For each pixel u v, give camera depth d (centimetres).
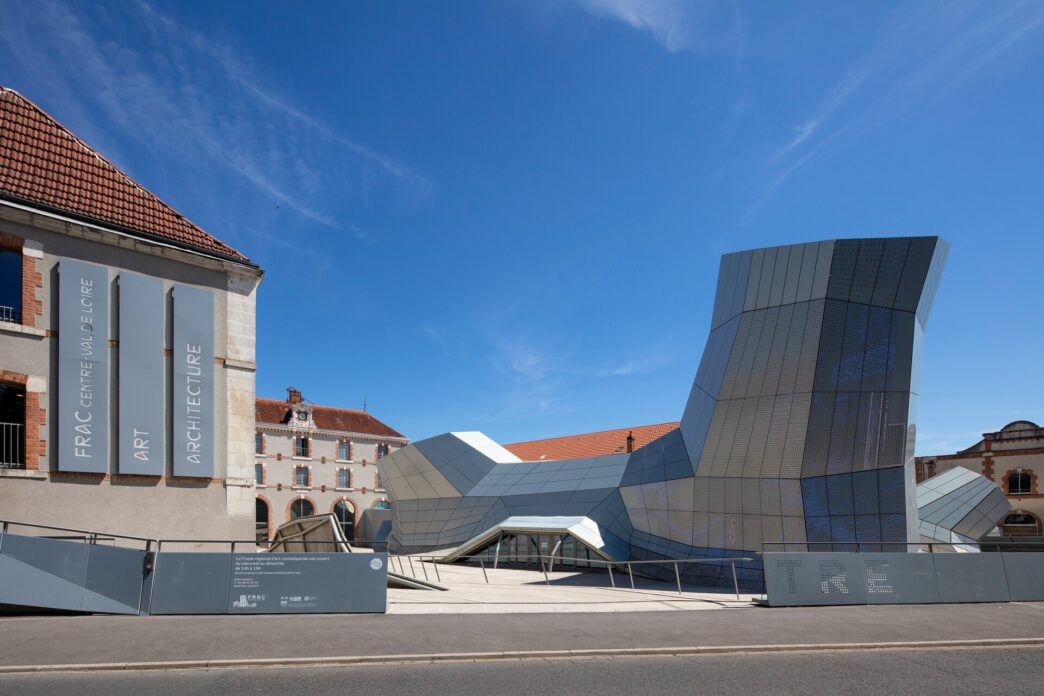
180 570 1179
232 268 1783
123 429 1534
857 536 1902
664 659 920
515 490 3316
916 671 871
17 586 1077
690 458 2388
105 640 926
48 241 1508
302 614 1195
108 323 1560
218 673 801
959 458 4962
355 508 5456
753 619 1234
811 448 1995
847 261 1980
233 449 1714
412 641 972
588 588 1961
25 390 1430
